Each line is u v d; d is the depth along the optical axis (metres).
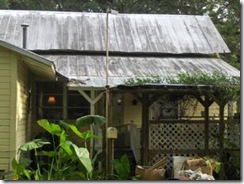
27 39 17.44
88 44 17.48
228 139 12.66
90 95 14.81
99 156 12.37
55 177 9.91
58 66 15.17
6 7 28.55
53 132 9.97
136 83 12.21
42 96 16.06
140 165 12.46
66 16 19.86
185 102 14.91
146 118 12.38
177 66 15.83
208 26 20.00
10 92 10.81
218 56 17.77
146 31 19.08
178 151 12.45
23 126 12.88
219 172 11.72
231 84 11.68
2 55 10.82
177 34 19.03
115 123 16.38
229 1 28.80
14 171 9.63
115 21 19.77
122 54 17.25
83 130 15.57
